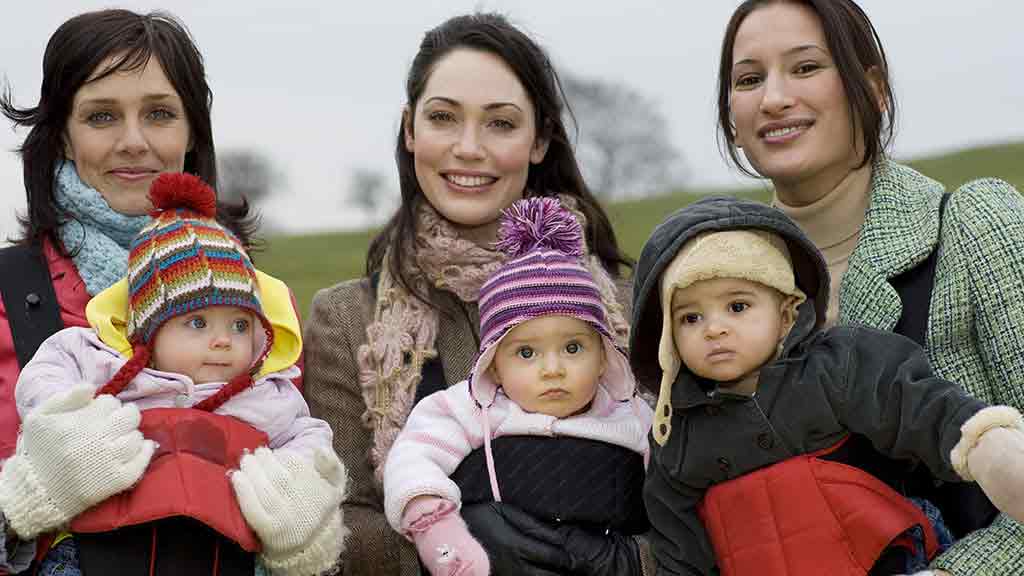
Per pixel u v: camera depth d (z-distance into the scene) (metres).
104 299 3.54
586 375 3.48
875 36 3.66
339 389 3.96
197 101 3.99
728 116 3.95
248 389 3.47
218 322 3.39
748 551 3.12
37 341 3.62
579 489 3.41
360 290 4.11
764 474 3.14
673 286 3.19
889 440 3.04
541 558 3.30
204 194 3.48
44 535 3.22
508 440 3.46
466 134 3.90
